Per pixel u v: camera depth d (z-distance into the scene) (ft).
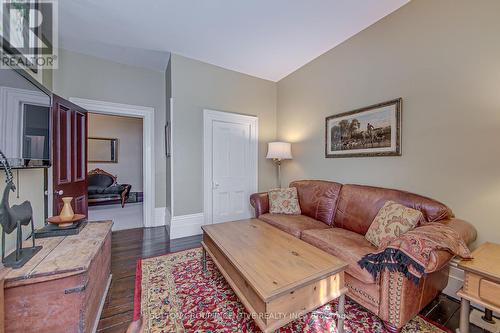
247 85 12.55
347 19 7.79
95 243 4.88
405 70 7.09
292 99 12.32
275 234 6.48
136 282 6.51
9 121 4.22
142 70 12.17
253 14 7.49
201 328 4.70
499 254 4.48
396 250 4.33
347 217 7.64
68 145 8.56
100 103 10.98
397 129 7.25
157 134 12.67
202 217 11.10
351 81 8.92
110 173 20.15
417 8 6.75
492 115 5.39
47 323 3.72
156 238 10.38
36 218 6.43
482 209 5.56
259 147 13.05
